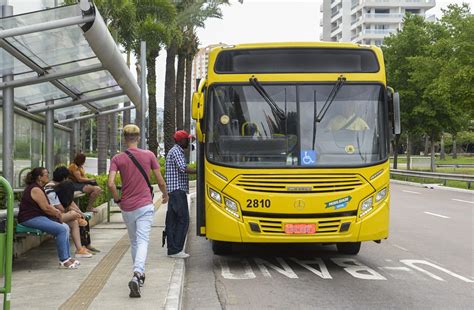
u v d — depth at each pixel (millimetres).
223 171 9172
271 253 11328
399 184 39469
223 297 7758
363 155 9312
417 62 39969
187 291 8203
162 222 15953
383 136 9453
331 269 9680
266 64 9586
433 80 36344
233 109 9438
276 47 9609
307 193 9070
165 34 31641
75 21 8586
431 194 28281
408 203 22875
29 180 9141
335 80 9570
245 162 9211
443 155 95812
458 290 8164
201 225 9750
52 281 8125
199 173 9883
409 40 45406
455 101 35531
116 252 10656
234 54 9617
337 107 9484
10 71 11586
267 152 9250
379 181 9242
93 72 12367
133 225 7820
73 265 9094
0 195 10852
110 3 27359
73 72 11180
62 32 9664
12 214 5488
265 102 9469
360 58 9695
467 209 20406
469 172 48688
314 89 9531
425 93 41625
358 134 9406
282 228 9016
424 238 13398
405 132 49000
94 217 14734
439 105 44562
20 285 7867
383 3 118562
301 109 9430
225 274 9328
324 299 7613
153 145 36875
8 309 5477
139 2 31625
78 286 7812
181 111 46219
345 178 9141
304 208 9008
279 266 9969
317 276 9102
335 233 9062
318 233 9031
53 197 9875
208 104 9469
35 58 10852
